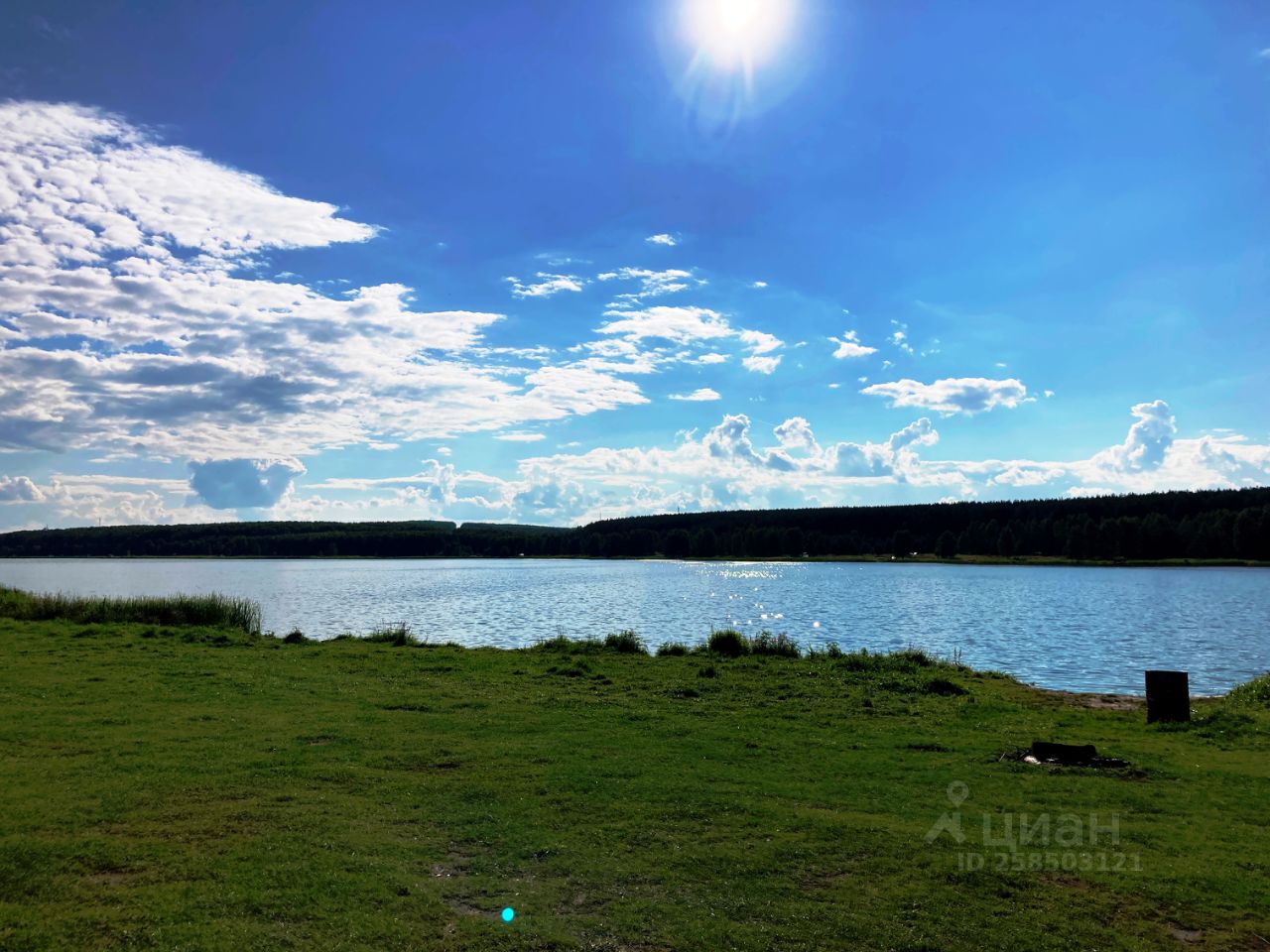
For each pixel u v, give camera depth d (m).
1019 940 6.93
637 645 27.08
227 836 8.86
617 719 15.34
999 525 185.50
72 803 9.75
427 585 99.06
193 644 25.47
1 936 6.68
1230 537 142.88
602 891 7.72
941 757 12.84
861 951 6.72
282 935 6.79
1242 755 13.20
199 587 92.25
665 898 7.57
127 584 99.81
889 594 81.25
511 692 18.06
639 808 9.93
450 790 10.55
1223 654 36.97
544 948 6.69
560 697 17.52
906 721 15.80
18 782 10.57
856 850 8.73
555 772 11.48
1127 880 8.10
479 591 86.19
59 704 15.60
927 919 7.27
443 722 14.73
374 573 142.00
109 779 10.73
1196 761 12.73
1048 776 11.69
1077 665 33.53
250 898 7.39
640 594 81.19
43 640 25.23
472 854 8.53
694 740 13.67
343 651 24.86
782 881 7.98
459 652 25.30
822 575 126.12
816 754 12.85
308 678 19.36
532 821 9.45
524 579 116.06
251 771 11.24
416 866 8.20
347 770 11.38
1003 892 7.82
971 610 61.81
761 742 13.62
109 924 6.92
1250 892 7.82
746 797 10.41
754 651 26.20
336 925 6.97
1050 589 88.94
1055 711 17.27
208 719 14.55
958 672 22.92
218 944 6.61
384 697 17.14
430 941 6.76
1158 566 146.00
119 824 9.14
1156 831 9.42
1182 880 8.11
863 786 11.06
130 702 15.93
